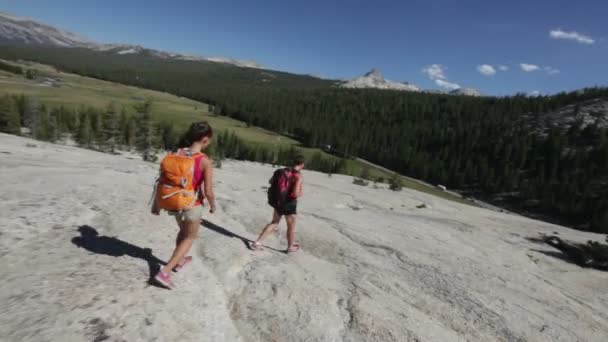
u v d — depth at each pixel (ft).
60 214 19.43
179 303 13.24
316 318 15.40
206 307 13.87
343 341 14.32
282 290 17.07
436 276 23.89
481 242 40.42
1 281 11.77
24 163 38.45
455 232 43.52
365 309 16.80
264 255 21.29
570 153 429.38
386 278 22.06
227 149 360.28
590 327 21.25
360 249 27.45
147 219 22.12
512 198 380.78
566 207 328.49
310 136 523.29
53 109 375.86
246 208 34.96
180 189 12.74
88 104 509.76
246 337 13.55
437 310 18.90
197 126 13.09
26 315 10.19
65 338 9.64
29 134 264.31
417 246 31.35
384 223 41.06
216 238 22.18
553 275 33.17
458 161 464.24
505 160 458.50
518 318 19.70
